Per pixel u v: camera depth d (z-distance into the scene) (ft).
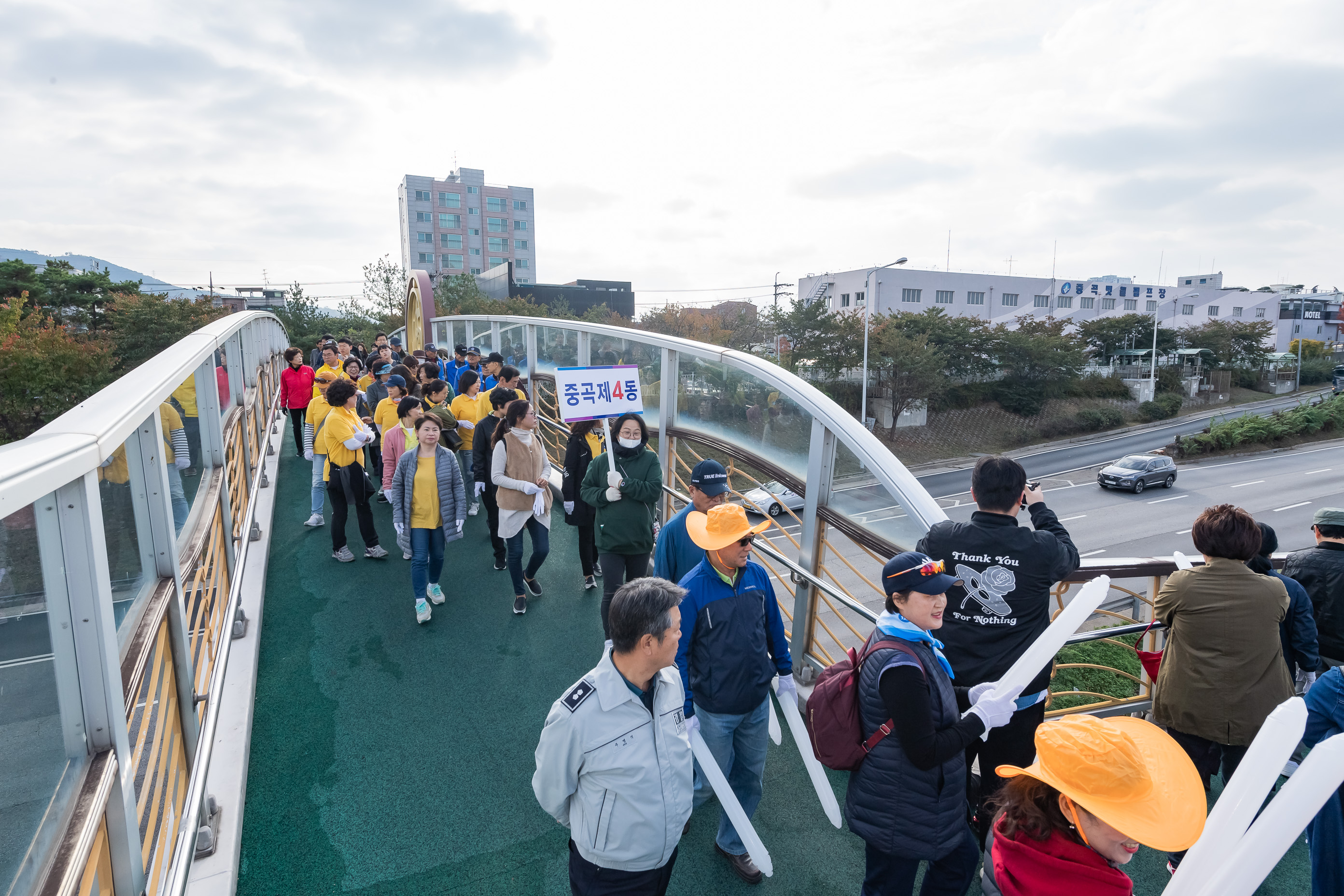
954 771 7.17
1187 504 110.11
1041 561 8.46
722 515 8.84
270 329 41.47
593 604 18.11
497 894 9.40
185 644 8.25
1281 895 9.87
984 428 160.15
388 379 23.07
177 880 6.83
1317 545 12.42
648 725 6.69
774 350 160.66
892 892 7.41
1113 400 186.70
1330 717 8.91
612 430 15.34
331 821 10.63
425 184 357.20
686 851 10.36
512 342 35.65
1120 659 41.57
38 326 115.96
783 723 13.30
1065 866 5.02
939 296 228.02
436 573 17.60
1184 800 4.99
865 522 11.80
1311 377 255.70
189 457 11.09
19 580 4.65
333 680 14.46
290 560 20.94
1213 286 335.88
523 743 12.52
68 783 5.13
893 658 6.96
